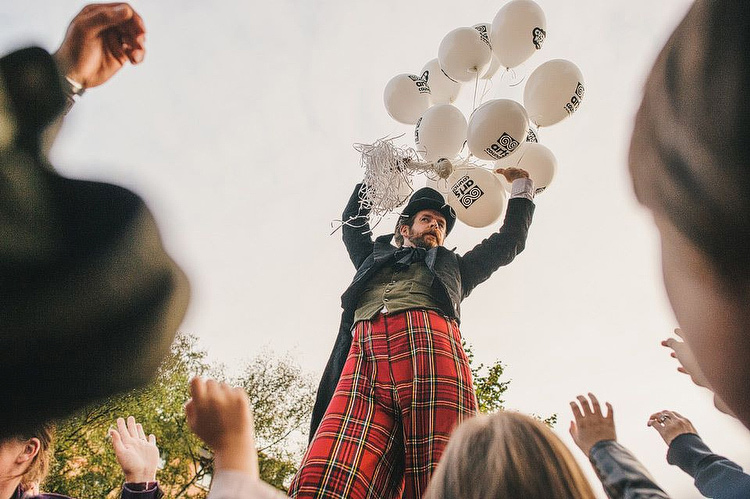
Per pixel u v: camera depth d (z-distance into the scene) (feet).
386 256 8.13
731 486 4.18
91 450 37.19
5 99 1.40
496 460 3.25
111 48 2.25
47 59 1.56
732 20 0.93
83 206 1.49
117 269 1.48
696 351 1.03
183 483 40.06
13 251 1.32
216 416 3.00
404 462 6.42
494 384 32.30
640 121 1.16
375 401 6.47
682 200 0.94
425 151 8.97
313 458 5.83
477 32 9.95
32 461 5.49
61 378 1.41
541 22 9.65
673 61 1.07
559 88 9.42
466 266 8.24
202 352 33.35
